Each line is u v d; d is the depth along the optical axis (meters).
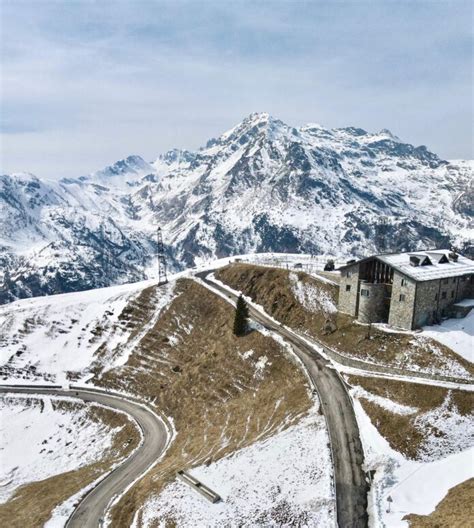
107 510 63.38
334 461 54.28
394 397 65.75
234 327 103.06
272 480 53.25
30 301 156.50
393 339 79.19
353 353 81.62
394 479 50.66
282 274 119.62
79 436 101.81
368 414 63.62
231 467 58.84
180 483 58.53
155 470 69.50
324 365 80.06
